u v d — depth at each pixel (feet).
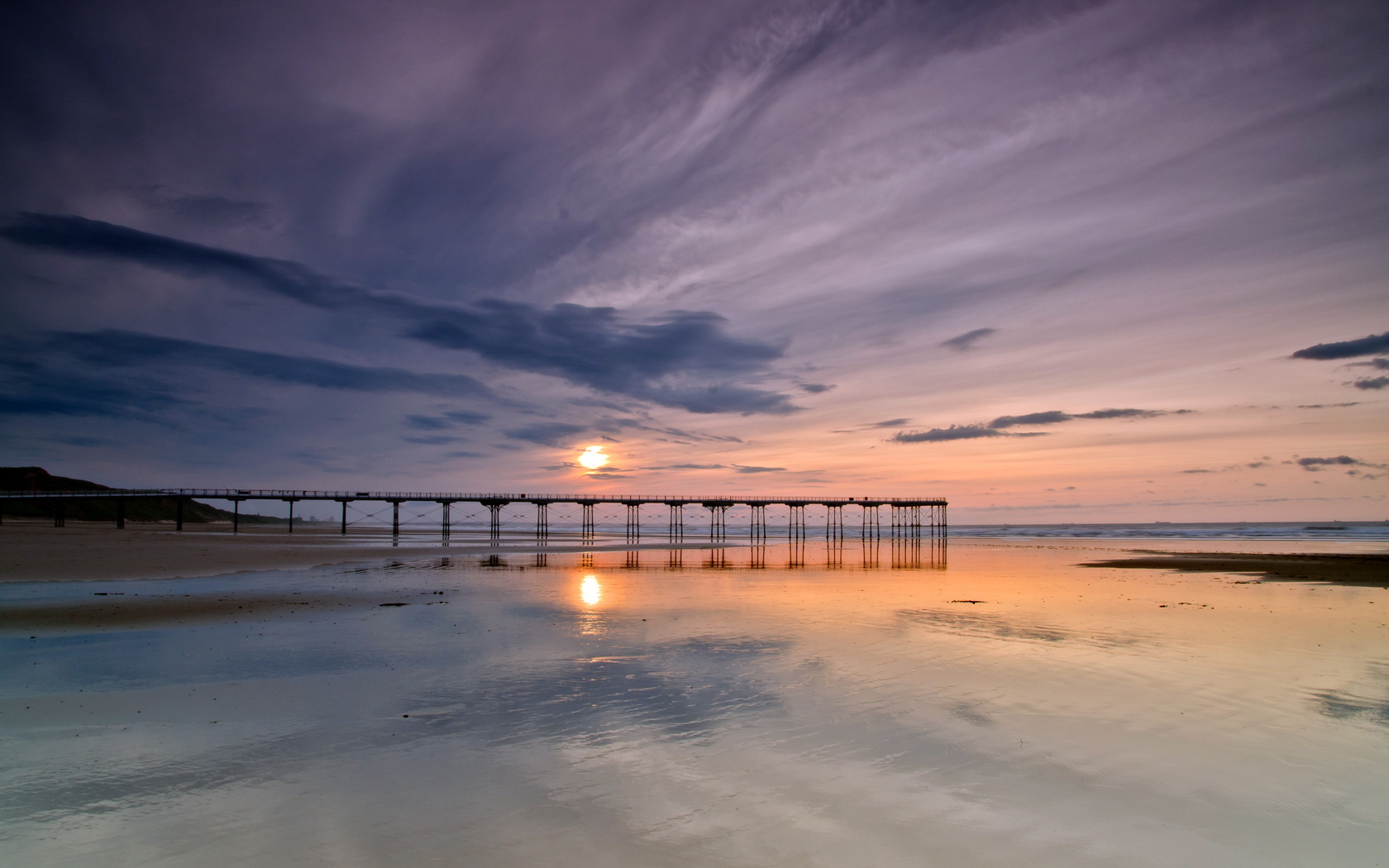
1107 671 47.44
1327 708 38.96
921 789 28.12
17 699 40.09
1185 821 25.49
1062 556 179.63
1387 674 46.75
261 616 69.51
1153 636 60.70
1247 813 26.16
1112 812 26.18
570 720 36.81
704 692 42.29
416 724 36.04
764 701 40.37
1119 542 271.49
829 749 32.63
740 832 24.40
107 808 25.89
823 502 285.84
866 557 179.73
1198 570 131.75
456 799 26.94
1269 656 52.31
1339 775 29.68
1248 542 259.39
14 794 27.09
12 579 95.71
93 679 44.62
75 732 34.37
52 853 22.56
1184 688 43.09
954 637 59.88
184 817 25.26
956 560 164.86
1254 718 37.19
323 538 250.57
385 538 273.33
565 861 22.31
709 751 32.27
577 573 124.47
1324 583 106.52
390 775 29.35
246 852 22.74
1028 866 22.27
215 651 52.90
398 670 47.37
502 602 82.53
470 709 38.65
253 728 35.17
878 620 69.67
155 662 49.21
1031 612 75.56
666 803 26.81
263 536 251.39
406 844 23.36
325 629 62.75
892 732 35.04
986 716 37.52
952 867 22.18
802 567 143.54
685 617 71.72
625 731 35.12
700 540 307.17
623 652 53.57
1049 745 33.19
